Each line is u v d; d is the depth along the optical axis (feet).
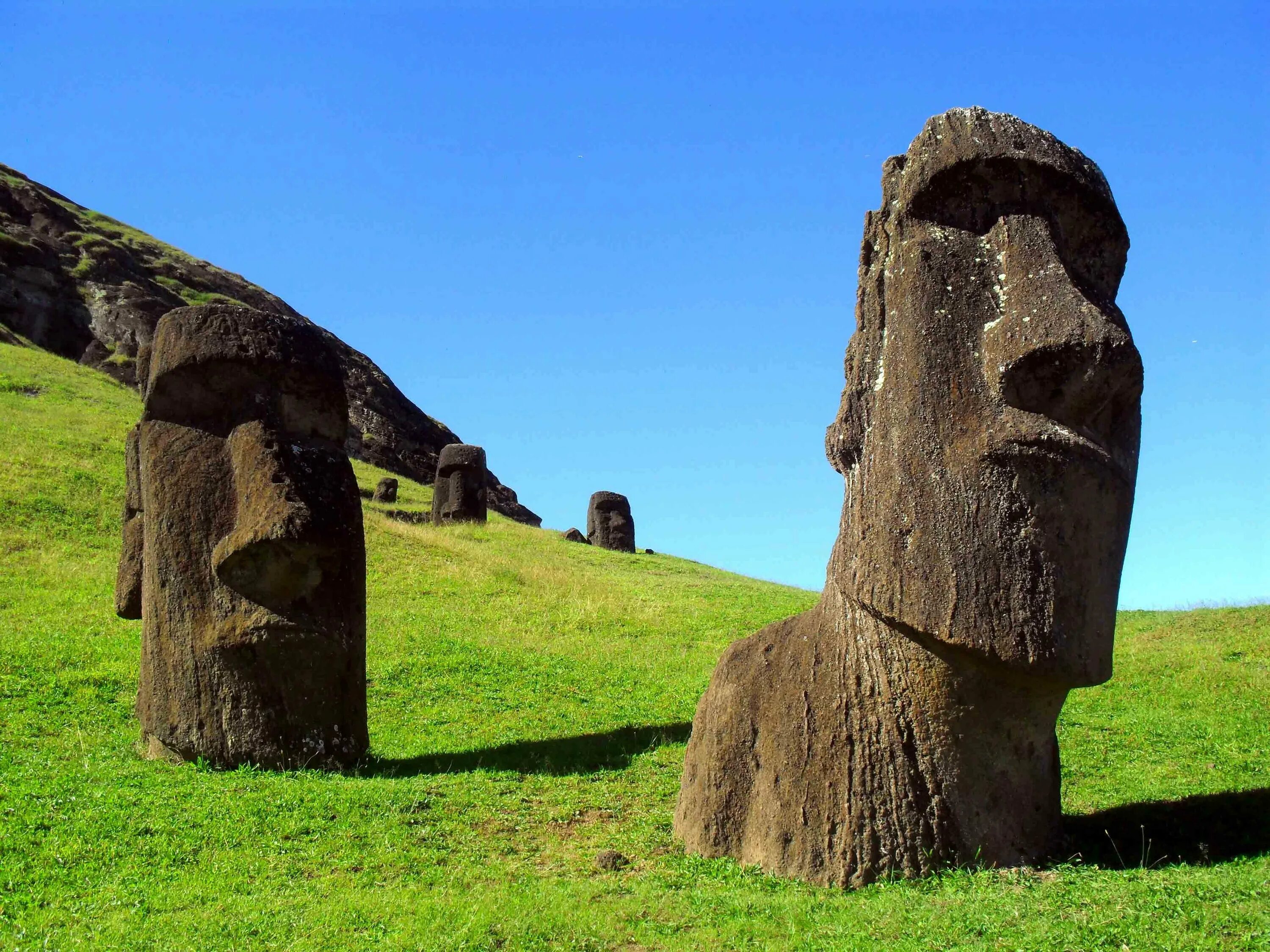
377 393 237.04
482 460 124.88
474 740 42.63
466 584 77.05
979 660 24.86
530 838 30.86
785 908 24.23
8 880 26.40
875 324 27.45
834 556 27.84
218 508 37.81
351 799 32.83
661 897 25.70
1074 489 24.68
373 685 50.60
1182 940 19.74
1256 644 53.57
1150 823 28.30
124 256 204.85
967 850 25.43
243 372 38.60
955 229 26.48
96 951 22.77
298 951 22.72
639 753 39.86
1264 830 26.86
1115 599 25.50
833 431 28.09
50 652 49.90
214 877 27.17
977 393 25.38
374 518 92.27
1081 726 42.29
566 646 62.44
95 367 171.53
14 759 36.32
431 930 23.67
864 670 26.43
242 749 36.32
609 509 135.23
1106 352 24.13
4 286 175.83
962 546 24.86
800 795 26.63
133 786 33.88
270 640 36.86
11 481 80.43
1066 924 21.11
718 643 66.39
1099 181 26.61
